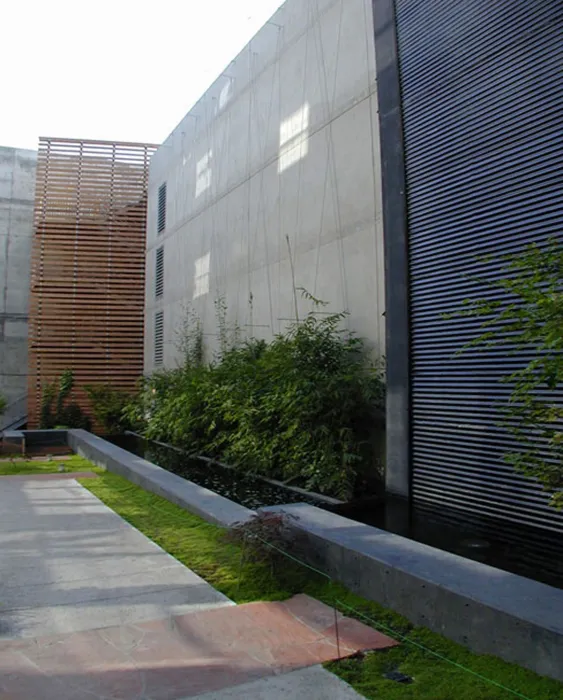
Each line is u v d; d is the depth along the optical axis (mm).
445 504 4598
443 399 4676
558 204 3857
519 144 4160
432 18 5055
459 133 4688
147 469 6125
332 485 5184
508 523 4062
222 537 3656
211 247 9750
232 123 9102
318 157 6707
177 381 9422
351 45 6227
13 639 2389
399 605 2615
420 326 4941
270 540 3094
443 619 2379
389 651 2271
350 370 5488
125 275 14164
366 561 2820
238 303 8641
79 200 14172
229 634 2434
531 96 4098
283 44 7594
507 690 1912
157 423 9242
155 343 12922
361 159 5977
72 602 2807
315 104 6816
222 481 6379
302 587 2953
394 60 5402
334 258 6336
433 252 4855
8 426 14117
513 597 2252
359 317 5902
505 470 4113
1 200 15328
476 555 3615
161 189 13000
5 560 3500
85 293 13906
